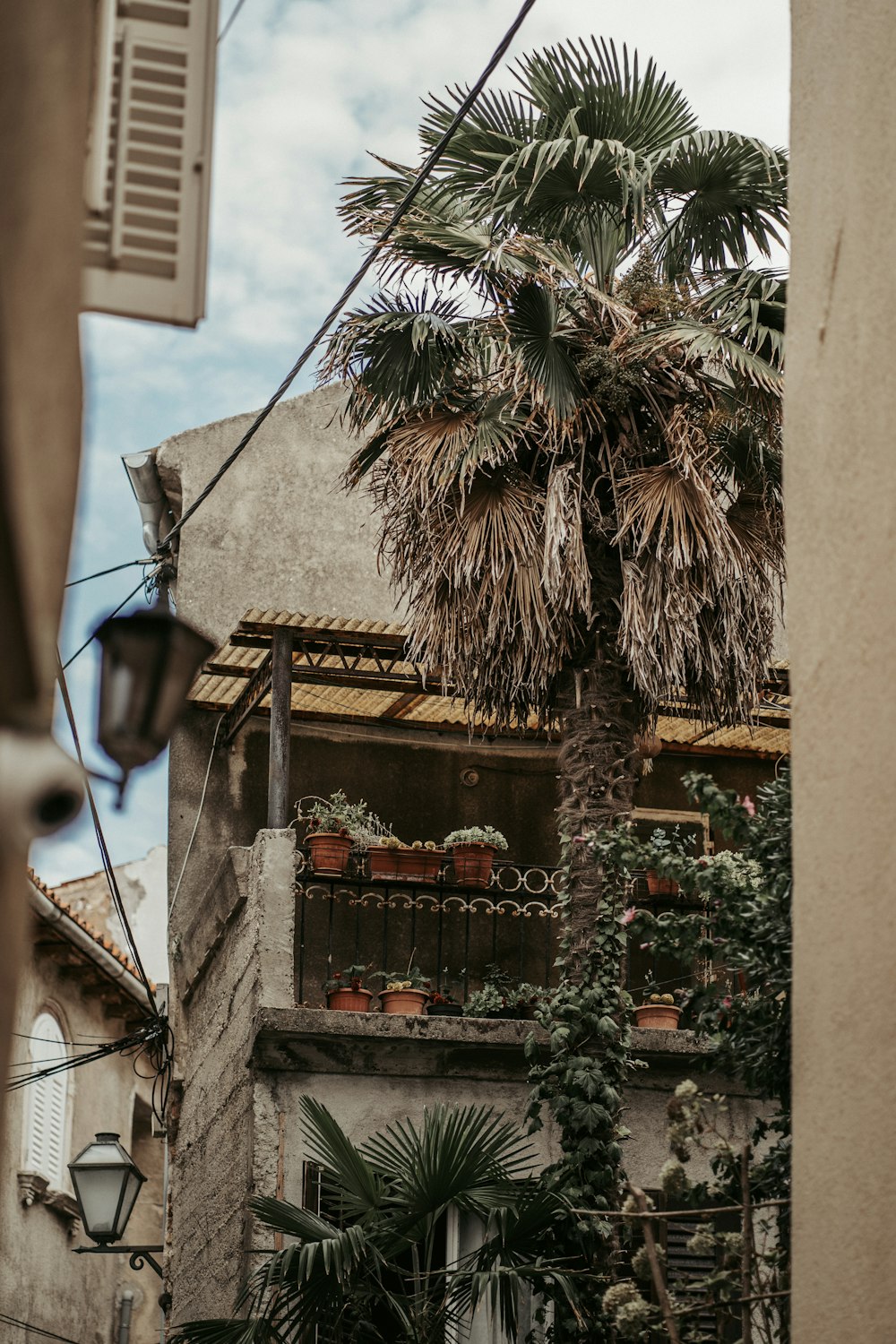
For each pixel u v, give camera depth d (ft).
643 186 33.81
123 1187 40.09
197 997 42.24
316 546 46.14
